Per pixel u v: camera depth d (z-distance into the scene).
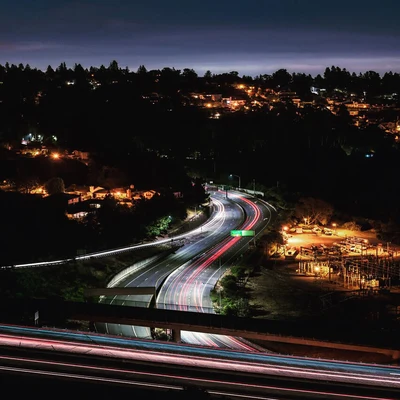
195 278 89.69
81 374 41.34
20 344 46.12
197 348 47.69
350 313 78.88
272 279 93.56
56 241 98.19
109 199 122.19
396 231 125.50
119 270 91.06
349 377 43.62
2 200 110.94
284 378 42.62
